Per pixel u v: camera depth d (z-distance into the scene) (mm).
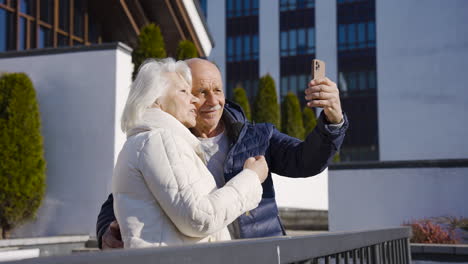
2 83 9273
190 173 1847
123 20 15391
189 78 2195
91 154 9766
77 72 10000
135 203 1865
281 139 2844
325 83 2418
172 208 1790
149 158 1836
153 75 2072
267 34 35875
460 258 8016
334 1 34844
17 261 867
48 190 9867
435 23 32750
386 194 11711
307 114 19703
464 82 31938
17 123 9141
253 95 35688
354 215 11914
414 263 8312
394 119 32969
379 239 2977
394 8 33594
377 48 33719
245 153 2699
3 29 13719
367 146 33344
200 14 15383
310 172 2680
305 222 14617
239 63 36156
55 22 14664
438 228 9570
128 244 1819
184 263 1154
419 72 32812
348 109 33906
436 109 32281
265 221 2664
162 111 2039
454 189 11203
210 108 2756
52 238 8289
